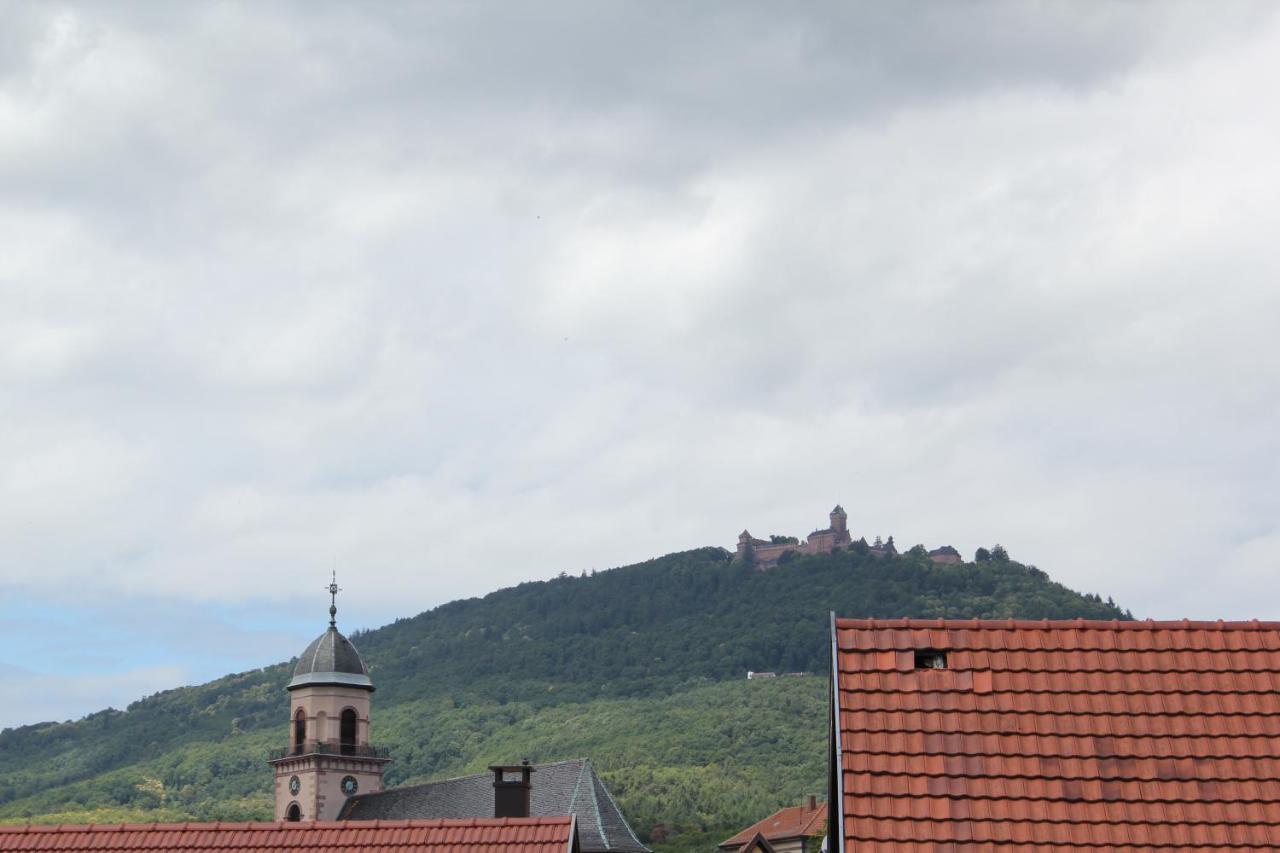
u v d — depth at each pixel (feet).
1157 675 95.91
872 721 93.30
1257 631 98.27
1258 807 89.25
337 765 448.65
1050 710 93.97
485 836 133.90
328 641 462.60
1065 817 88.99
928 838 88.02
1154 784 90.43
